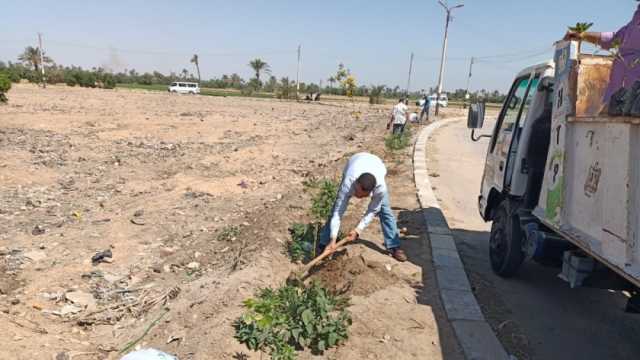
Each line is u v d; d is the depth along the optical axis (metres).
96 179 10.15
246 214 8.08
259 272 5.39
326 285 5.23
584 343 4.75
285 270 5.60
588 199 3.91
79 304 4.96
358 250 6.36
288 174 11.67
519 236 5.64
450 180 12.16
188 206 8.49
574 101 4.25
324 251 5.43
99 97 37.12
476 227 8.23
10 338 4.02
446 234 7.35
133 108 28.23
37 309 4.80
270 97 61.72
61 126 17.41
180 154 13.65
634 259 3.23
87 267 5.85
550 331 4.91
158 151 13.91
